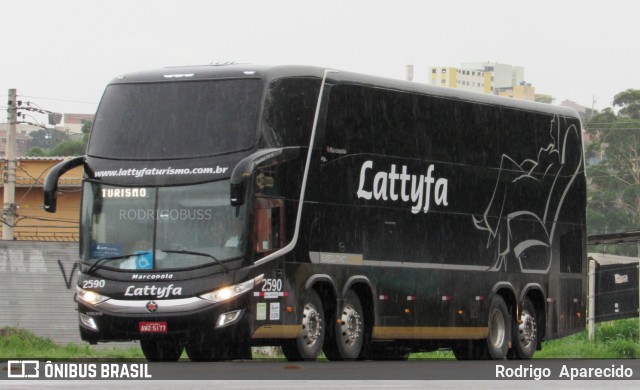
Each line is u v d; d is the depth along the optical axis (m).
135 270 28.09
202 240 27.80
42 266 49.66
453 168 33.91
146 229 28.20
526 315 36.84
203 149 28.20
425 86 33.09
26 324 49.28
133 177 28.55
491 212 35.34
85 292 28.44
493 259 35.38
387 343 34.34
